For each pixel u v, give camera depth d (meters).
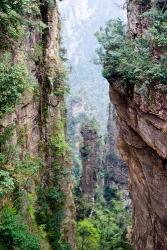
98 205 59.84
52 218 23.95
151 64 18.08
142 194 24.55
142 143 21.77
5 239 15.05
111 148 72.94
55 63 25.69
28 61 21.12
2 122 16.56
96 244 38.97
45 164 24.53
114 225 47.03
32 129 22.22
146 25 21.09
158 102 18.11
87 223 40.47
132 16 22.86
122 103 23.14
